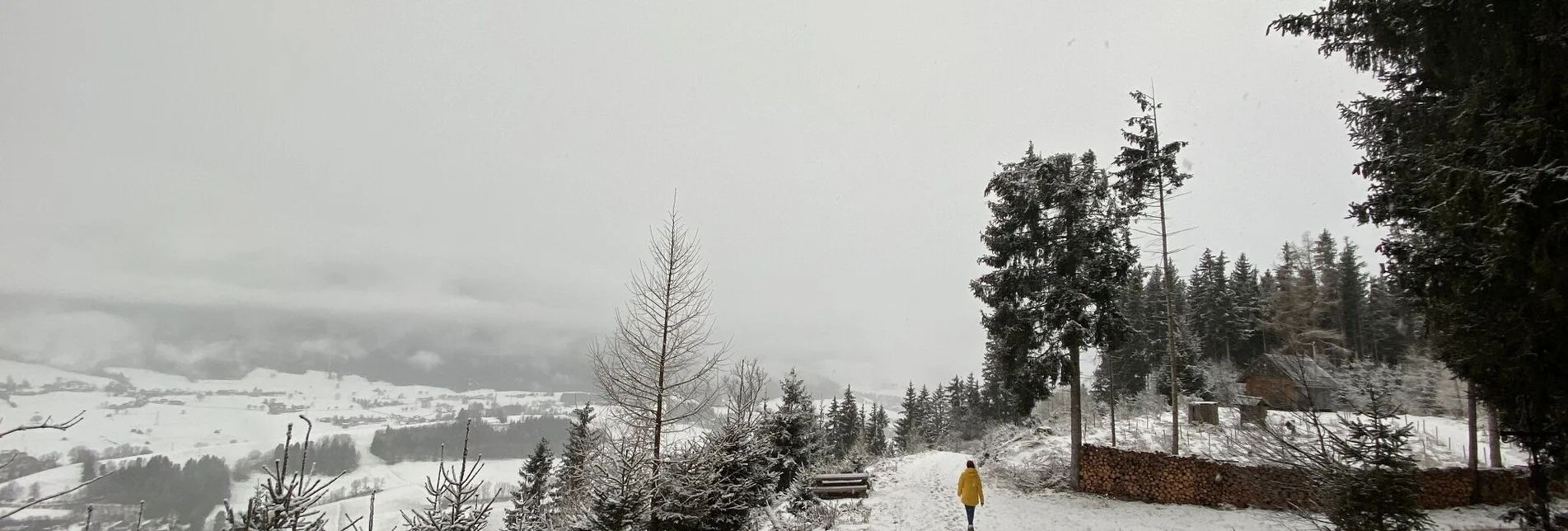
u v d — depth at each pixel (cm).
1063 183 1848
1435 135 1006
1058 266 1838
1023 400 1858
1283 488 1501
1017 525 1485
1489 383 930
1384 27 935
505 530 1083
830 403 5156
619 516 858
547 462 2509
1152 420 2809
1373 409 878
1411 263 957
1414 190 985
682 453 1013
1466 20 836
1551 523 970
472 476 882
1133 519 1498
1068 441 2455
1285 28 1059
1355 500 843
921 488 1992
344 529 675
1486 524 1296
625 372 1131
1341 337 4416
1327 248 5172
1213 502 1578
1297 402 1009
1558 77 780
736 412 1197
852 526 1555
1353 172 1122
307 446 671
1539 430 910
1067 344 1770
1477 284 868
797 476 1872
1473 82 889
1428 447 1942
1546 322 808
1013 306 1920
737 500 1159
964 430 5525
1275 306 4741
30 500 468
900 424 5512
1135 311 4038
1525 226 752
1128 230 1925
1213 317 4659
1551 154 765
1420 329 1078
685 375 1146
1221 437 1966
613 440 1044
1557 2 764
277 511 616
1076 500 1700
